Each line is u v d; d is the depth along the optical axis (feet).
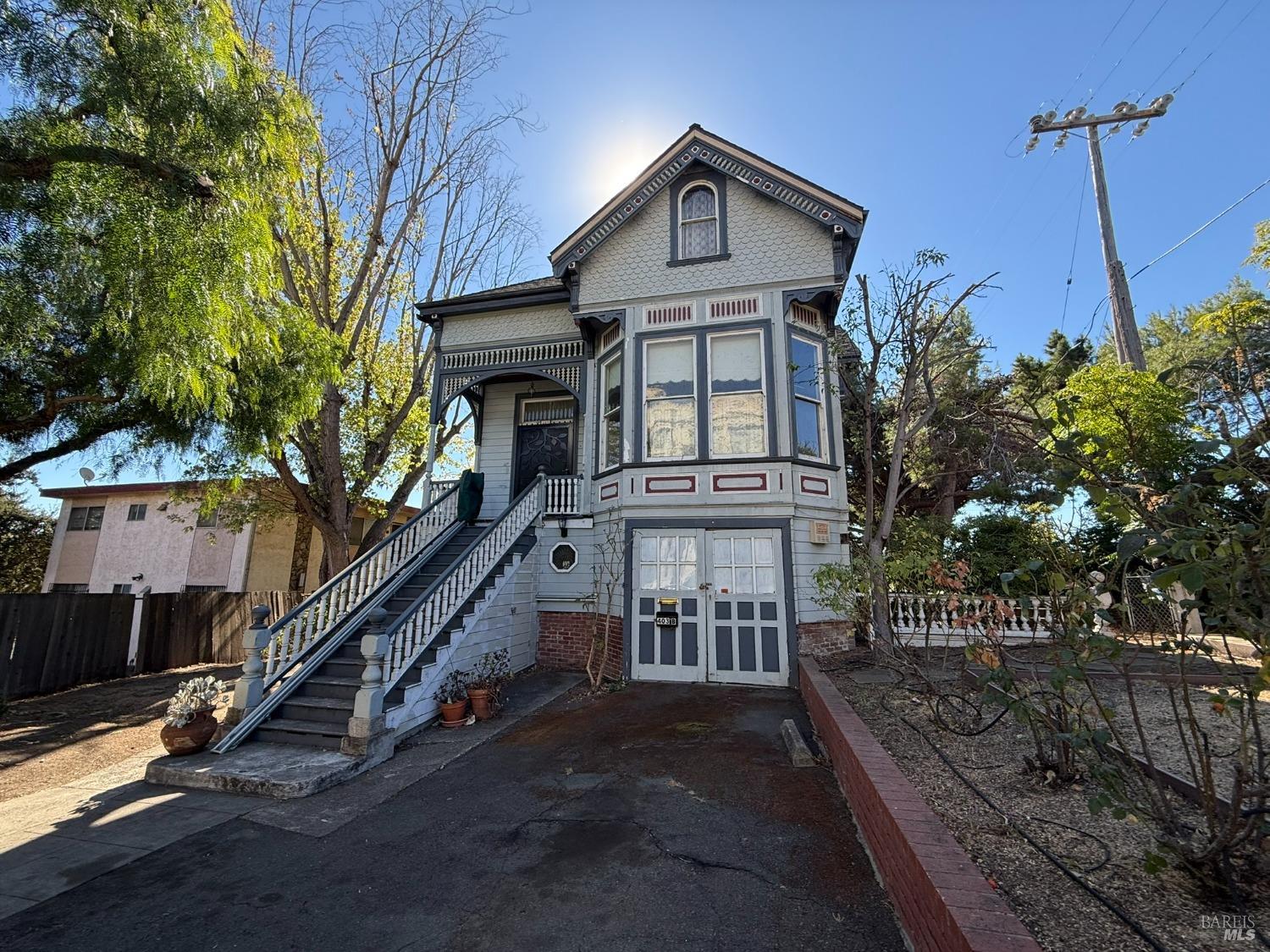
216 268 23.95
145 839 15.42
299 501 47.14
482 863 13.53
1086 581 11.72
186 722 21.17
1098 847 10.21
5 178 19.53
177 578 70.23
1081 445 12.47
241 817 16.81
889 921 10.51
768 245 35.35
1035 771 13.51
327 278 47.44
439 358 44.11
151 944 10.85
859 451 44.42
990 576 36.45
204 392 26.13
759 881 12.10
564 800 16.90
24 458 31.40
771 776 17.87
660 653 32.24
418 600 26.02
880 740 16.76
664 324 36.09
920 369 33.99
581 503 38.68
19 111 20.18
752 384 34.19
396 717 23.20
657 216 37.81
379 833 15.51
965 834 10.86
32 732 27.20
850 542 36.76
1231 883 8.25
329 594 30.37
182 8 23.62
